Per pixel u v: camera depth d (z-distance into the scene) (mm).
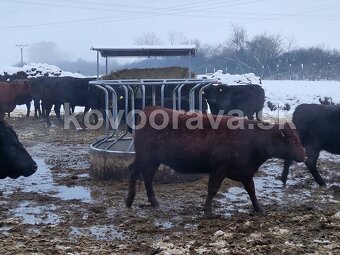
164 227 5504
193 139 5930
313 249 4648
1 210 6254
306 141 7695
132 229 5438
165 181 7621
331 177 8258
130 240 5055
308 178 8180
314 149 7621
